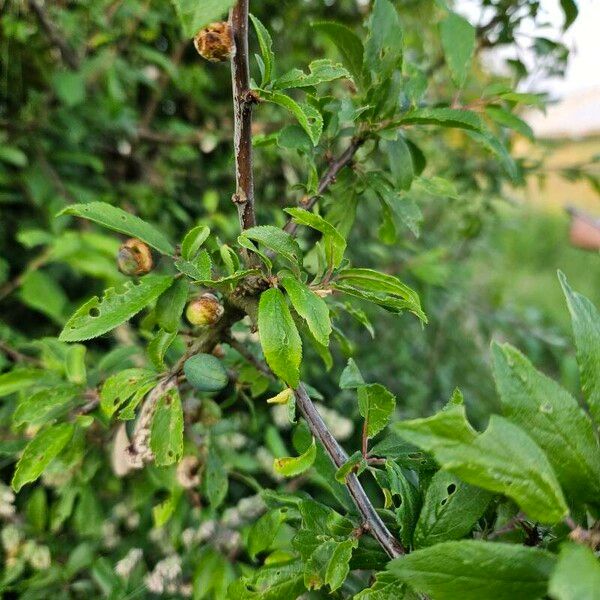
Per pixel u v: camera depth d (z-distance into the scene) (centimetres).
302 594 14
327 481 15
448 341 51
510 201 43
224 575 21
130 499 25
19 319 36
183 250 14
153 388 16
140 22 41
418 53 42
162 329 15
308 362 37
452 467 9
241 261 15
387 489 14
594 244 48
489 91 21
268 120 37
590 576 8
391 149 18
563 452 10
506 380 10
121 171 42
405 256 46
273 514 16
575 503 11
